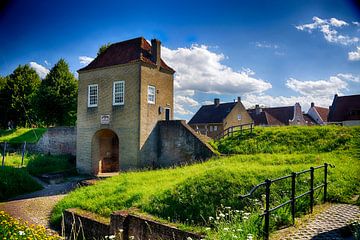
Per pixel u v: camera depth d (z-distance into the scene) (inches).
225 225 267.9
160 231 341.4
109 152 998.4
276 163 569.3
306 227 254.1
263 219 260.8
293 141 750.5
